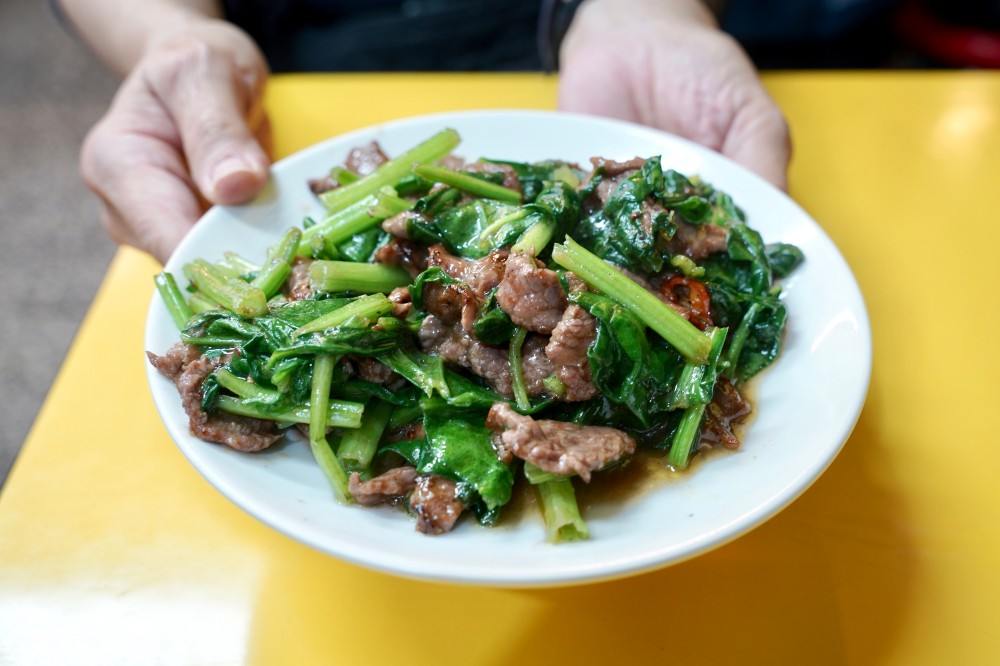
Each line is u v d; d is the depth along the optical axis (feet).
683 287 1.20
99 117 3.48
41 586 1.14
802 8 2.52
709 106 1.59
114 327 1.47
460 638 1.08
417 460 1.09
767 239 1.31
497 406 1.08
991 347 1.38
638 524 1.01
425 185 1.30
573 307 1.09
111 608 1.12
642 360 1.10
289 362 1.11
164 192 1.48
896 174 1.69
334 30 2.29
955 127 1.78
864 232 1.57
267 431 1.12
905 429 1.27
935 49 2.79
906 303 1.45
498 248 1.20
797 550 1.15
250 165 1.37
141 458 1.28
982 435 1.26
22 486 1.25
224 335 1.16
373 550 0.94
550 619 1.09
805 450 1.02
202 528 1.20
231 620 1.10
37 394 2.45
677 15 1.81
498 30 2.31
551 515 1.02
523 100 1.89
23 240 2.97
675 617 1.09
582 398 1.10
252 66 1.69
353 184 1.34
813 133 1.78
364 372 1.14
